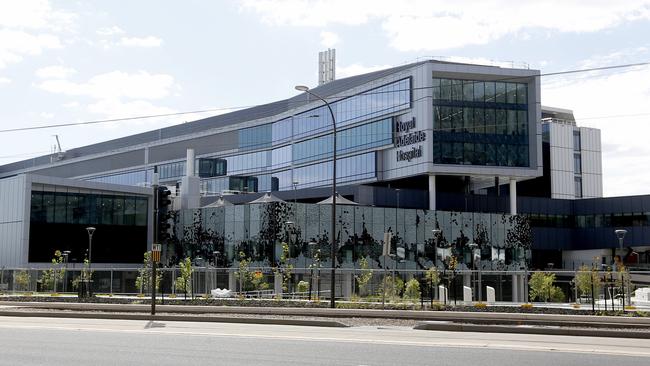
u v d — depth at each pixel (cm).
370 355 1595
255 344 1822
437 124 7750
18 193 6800
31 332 2181
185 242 7500
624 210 9512
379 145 8306
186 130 12275
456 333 2212
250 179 10444
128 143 13488
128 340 1930
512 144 8012
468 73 7850
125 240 7538
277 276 4456
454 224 7556
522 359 1532
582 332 2155
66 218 7044
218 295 4319
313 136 9406
